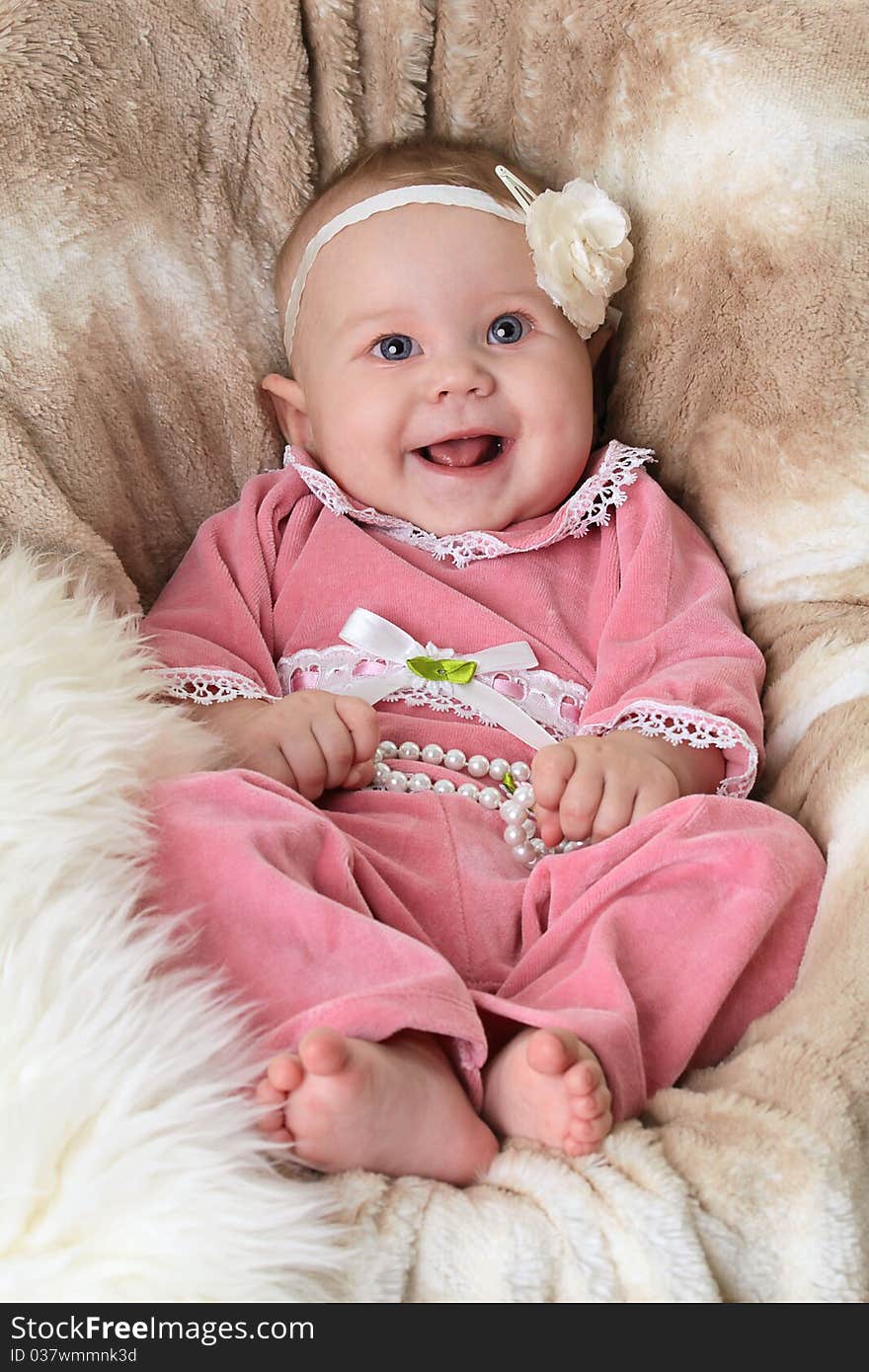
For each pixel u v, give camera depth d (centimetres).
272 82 150
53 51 133
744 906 105
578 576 148
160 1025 87
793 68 138
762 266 141
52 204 134
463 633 142
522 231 149
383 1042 92
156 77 142
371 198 149
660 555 143
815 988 100
